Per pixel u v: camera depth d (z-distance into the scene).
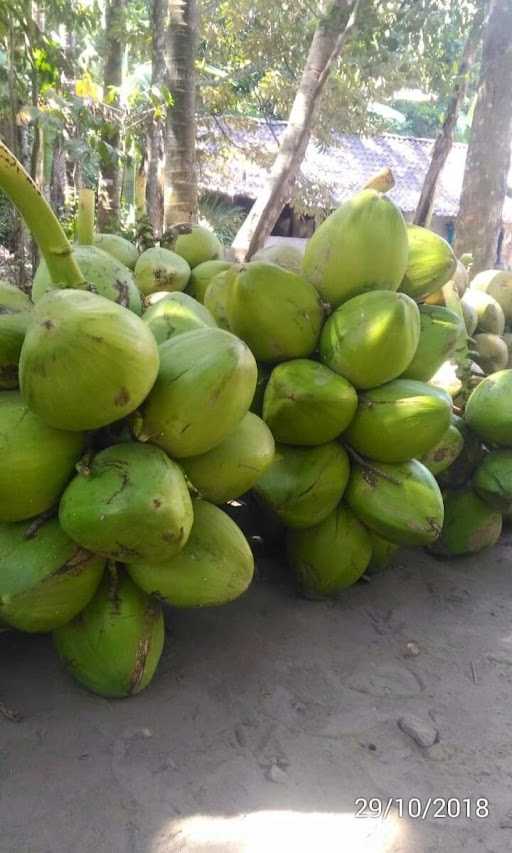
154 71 10.22
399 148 21.53
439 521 2.58
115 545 1.92
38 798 1.92
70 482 2.02
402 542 2.65
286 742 2.17
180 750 2.12
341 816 1.92
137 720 2.22
